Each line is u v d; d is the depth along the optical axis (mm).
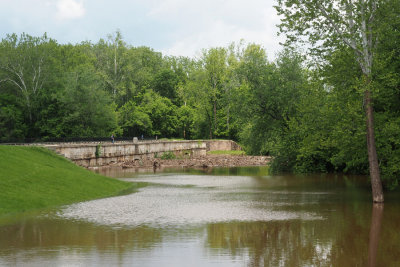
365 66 23641
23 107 76938
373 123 24828
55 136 76312
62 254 12727
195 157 74188
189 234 15703
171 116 101625
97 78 79625
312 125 30516
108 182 31500
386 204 23766
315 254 13086
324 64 26250
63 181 27531
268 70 46219
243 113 47594
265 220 18766
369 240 15016
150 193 28672
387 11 23719
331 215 20188
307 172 45594
